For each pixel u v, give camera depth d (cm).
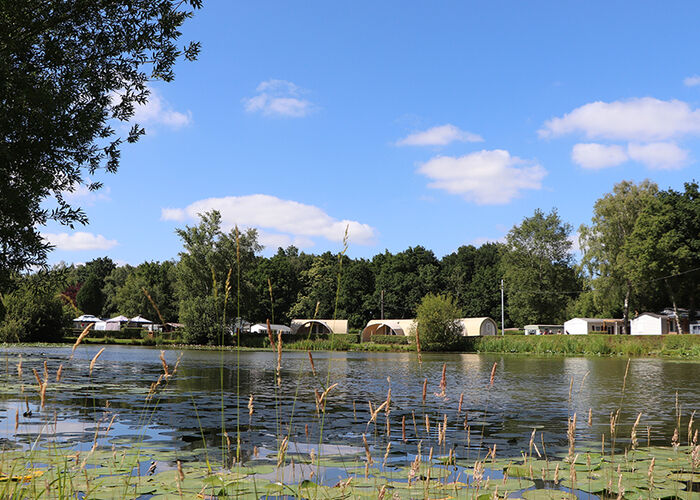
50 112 741
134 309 8506
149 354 3738
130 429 846
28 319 4909
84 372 2072
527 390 1614
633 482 527
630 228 6153
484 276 8912
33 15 746
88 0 788
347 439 795
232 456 659
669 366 3014
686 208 5666
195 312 5719
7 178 759
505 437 830
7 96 729
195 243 5909
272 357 3847
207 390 1478
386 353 5066
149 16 857
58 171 846
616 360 3781
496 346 5209
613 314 7388
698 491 496
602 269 6103
